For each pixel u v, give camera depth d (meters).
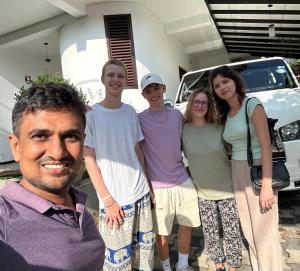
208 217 2.83
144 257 2.59
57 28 7.10
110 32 6.69
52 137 1.06
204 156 2.73
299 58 13.75
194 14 8.19
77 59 6.72
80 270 1.09
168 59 8.58
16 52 8.20
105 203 2.36
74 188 1.31
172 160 2.79
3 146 7.30
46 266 0.97
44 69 9.18
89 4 6.59
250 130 2.51
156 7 7.36
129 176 2.46
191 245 3.52
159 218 2.81
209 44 10.68
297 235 3.44
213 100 2.73
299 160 3.61
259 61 4.97
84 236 1.15
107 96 2.50
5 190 1.06
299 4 8.23
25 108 1.06
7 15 6.39
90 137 2.38
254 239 2.56
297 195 4.60
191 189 2.86
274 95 4.11
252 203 2.53
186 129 2.85
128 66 6.76
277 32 10.84
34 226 1.00
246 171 2.54
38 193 1.10
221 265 2.82
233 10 8.74
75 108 1.11
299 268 2.86
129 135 2.50
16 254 0.94
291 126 3.66
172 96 8.48
